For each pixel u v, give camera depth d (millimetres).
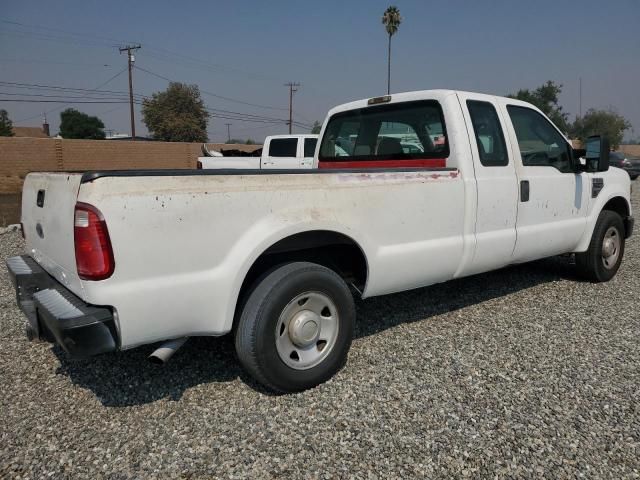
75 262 2852
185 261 2941
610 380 3574
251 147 33438
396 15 45312
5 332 4496
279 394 3387
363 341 4262
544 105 62562
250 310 3199
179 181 2914
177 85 69750
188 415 3145
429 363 3832
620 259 6242
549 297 5484
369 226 3721
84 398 3355
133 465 2672
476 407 3211
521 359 3904
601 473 2607
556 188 5211
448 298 5422
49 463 2689
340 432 2953
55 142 24641
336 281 3480
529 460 2703
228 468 2650
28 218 3760
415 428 2986
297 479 2566
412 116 4816
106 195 2703
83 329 2691
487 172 4547
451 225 4270
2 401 3318
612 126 61656
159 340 2992
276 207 3260
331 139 5824
